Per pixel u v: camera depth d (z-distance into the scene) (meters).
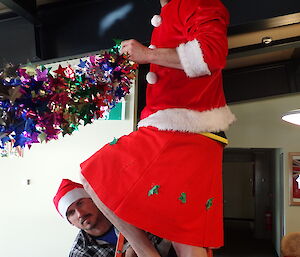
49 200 2.90
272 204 8.06
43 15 2.46
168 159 0.77
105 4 2.39
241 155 10.04
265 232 8.41
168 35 0.83
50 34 2.46
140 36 2.28
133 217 0.73
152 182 0.75
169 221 0.75
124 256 1.01
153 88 0.86
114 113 2.81
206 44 0.72
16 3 2.11
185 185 0.77
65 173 2.89
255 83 4.74
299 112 2.52
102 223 1.64
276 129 6.16
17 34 2.45
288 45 3.59
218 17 0.74
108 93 0.85
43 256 2.88
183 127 0.78
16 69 0.75
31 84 0.73
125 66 0.84
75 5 2.43
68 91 0.79
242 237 8.66
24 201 2.94
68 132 0.81
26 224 2.92
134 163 0.76
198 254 0.79
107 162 0.78
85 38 2.40
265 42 3.38
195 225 0.77
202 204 0.79
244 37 3.42
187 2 0.79
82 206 1.63
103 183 0.75
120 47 0.82
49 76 0.76
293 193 5.99
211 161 0.83
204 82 0.82
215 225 0.84
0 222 2.96
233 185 11.04
